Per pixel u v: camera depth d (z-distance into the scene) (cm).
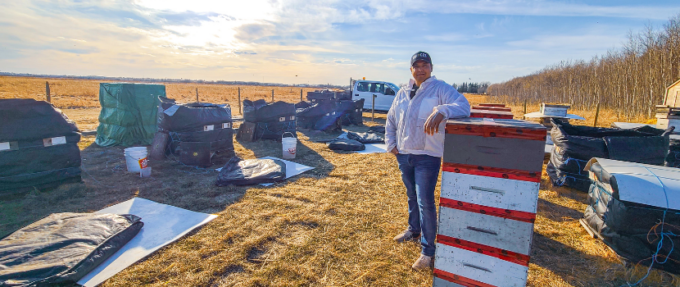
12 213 354
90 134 880
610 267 266
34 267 226
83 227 282
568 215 380
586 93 2241
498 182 179
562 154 469
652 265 253
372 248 292
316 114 1080
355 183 490
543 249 299
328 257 277
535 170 169
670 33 1557
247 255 277
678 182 253
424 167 250
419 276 251
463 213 191
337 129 1100
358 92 1641
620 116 1559
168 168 558
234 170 503
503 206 179
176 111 595
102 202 395
